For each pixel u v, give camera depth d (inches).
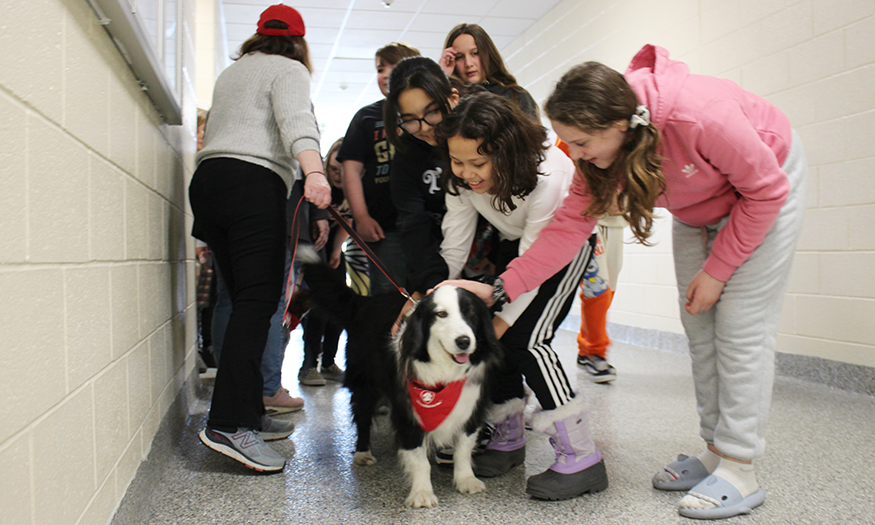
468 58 105.7
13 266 31.3
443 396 65.6
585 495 68.2
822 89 125.3
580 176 63.4
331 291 86.0
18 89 32.5
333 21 256.5
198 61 214.5
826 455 79.7
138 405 63.0
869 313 116.3
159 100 73.8
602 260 129.5
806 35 128.6
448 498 68.6
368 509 65.2
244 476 76.2
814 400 111.3
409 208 90.0
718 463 69.1
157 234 77.0
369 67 317.4
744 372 62.1
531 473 76.7
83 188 44.9
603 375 130.9
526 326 69.2
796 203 61.7
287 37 87.1
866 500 65.1
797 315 132.1
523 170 63.0
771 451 81.6
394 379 70.6
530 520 61.8
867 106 116.3
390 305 81.0
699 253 68.7
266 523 61.7
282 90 80.2
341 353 176.7
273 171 81.2
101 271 49.4
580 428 68.3
